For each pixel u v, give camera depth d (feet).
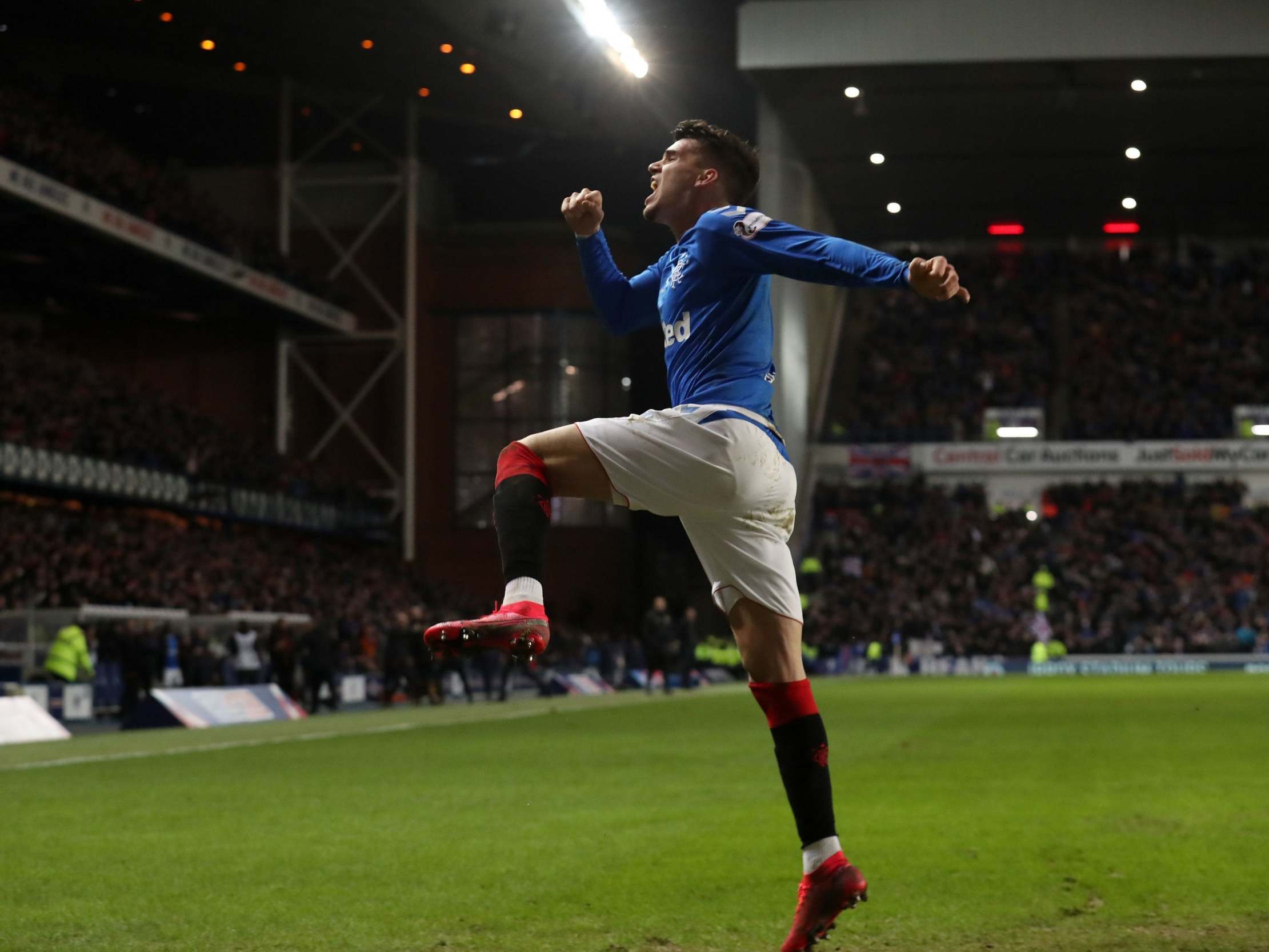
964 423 183.93
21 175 107.55
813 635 156.56
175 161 173.06
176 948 15.98
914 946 15.80
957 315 199.21
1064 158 175.42
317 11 131.95
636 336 191.52
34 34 139.74
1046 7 136.56
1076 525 170.09
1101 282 200.64
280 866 22.07
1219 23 134.31
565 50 140.26
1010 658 154.71
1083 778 35.47
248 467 141.38
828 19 139.33
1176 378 185.26
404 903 18.72
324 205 176.76
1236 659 153.48
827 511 173.68
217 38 141.38
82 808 30.73
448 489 183.32
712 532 13.74
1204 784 33.68
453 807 30.40
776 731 13.91
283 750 49.42
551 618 182.19
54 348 138.41
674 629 121.49
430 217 184.96
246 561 128.26
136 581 105.19
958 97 151.43
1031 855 22.45
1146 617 159.33
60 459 111.24
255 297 147.02
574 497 13.62
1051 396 187.73
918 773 37.04
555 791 33.78
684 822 27.40
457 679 113.60
